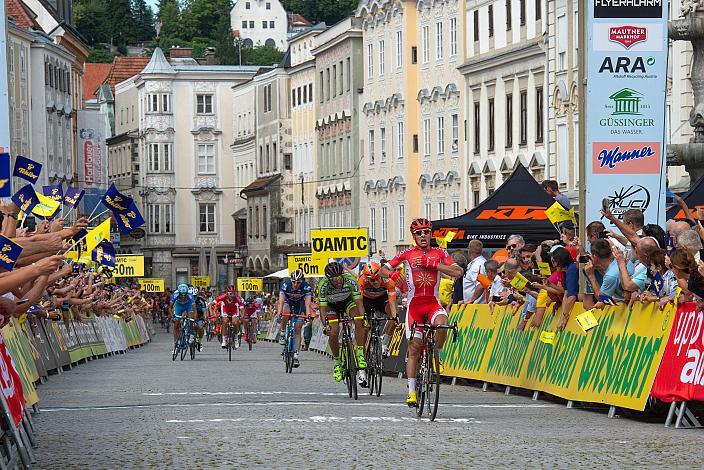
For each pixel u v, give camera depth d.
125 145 161.38
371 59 95.19
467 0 75.06
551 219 24.05
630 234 19.56
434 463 13.50
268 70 132.38
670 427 17.28
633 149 22.88
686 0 30.34
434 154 81.75
